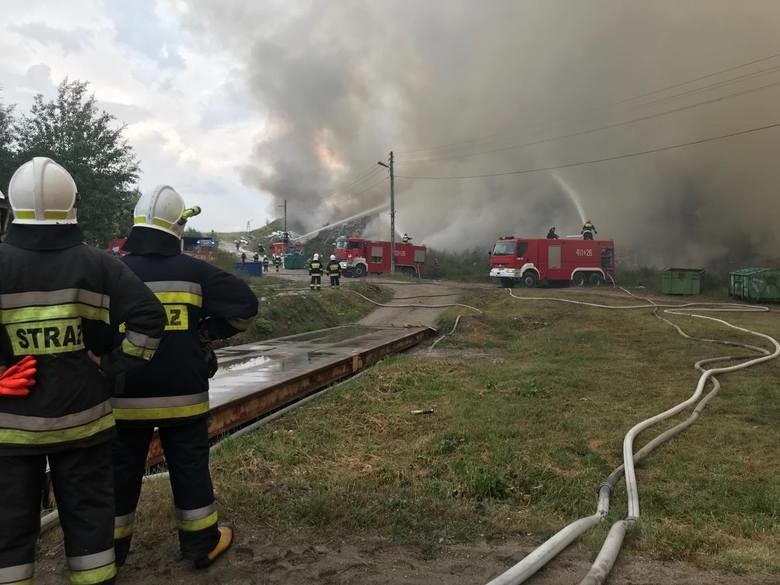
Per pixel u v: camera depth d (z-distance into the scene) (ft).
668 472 15.75
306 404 23.56
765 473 15.53
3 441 6.51
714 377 28.60
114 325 7.41
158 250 9.15
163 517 11.17
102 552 7.06
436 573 9.32
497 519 11.96
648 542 10.62
